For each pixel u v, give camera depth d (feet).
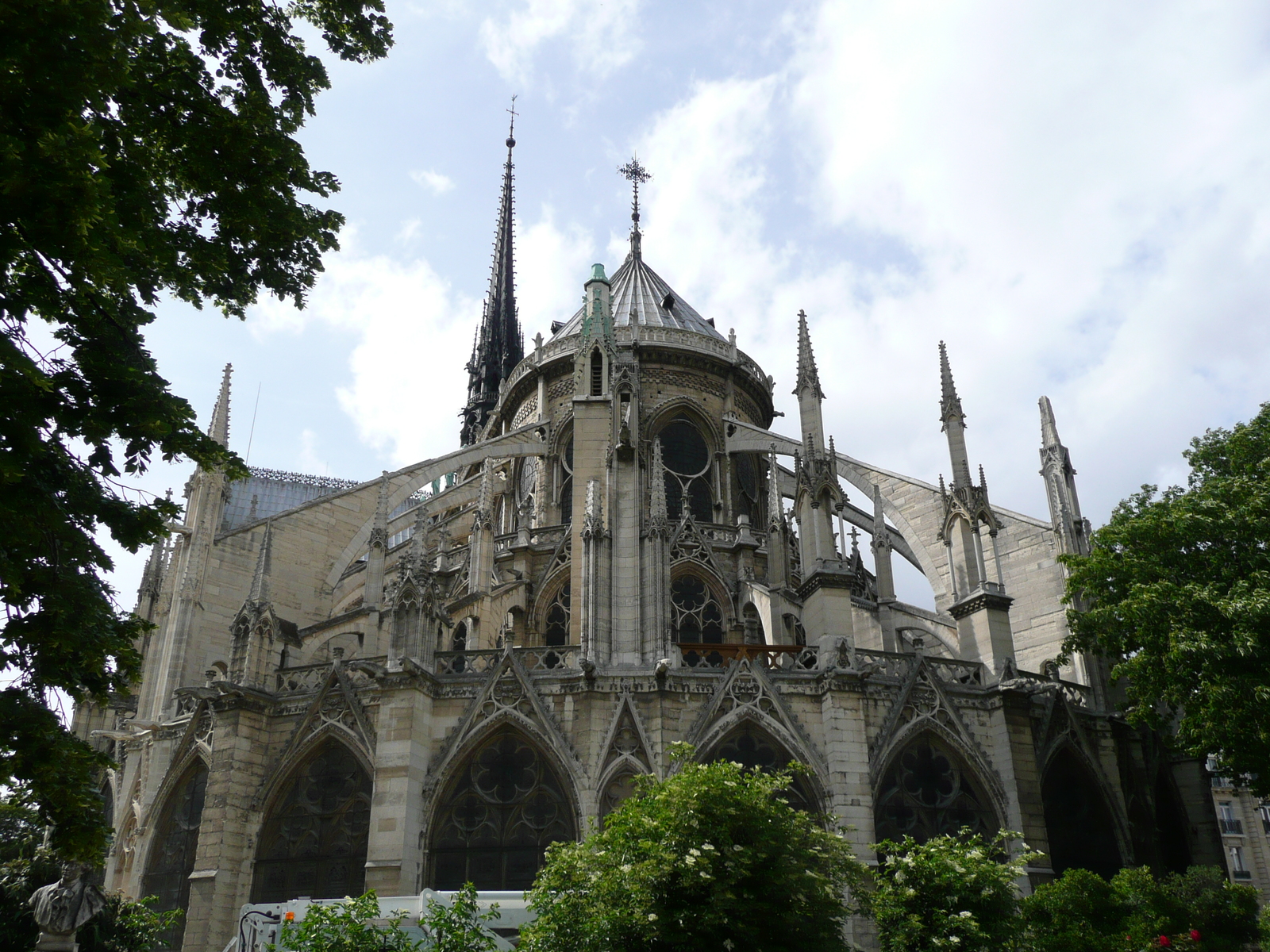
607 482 118.73
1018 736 112.47
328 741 110.63
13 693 50.62
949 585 143.64
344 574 152.76
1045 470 138.41
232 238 60.70
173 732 120.67
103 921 88.48
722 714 107.14
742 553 159.53
